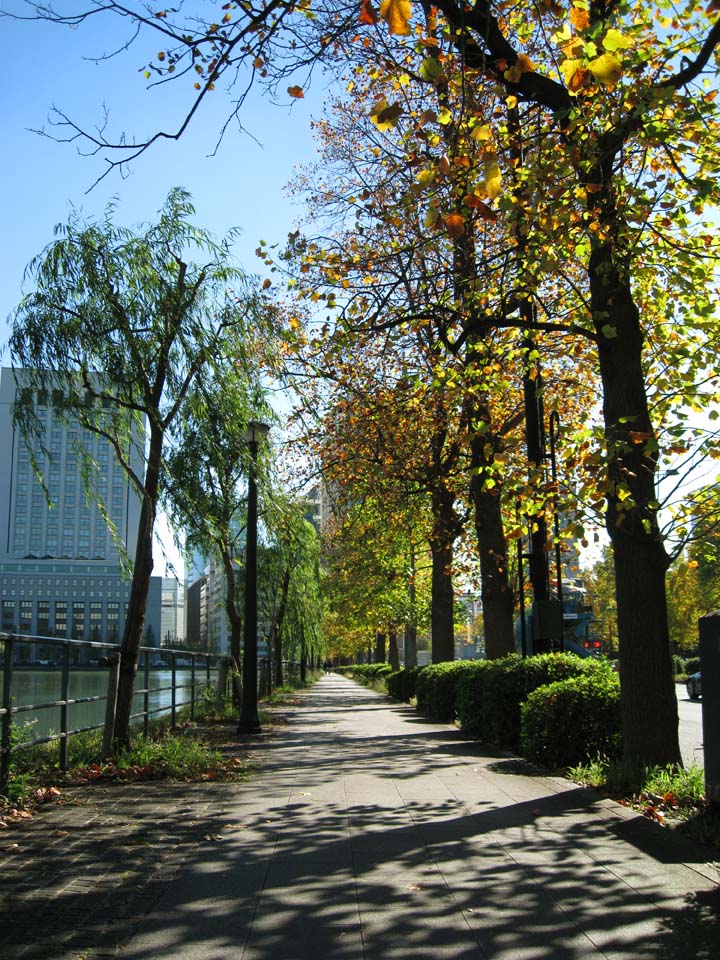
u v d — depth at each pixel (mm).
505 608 19047
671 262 9945
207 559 17500
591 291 9688
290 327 13398
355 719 21047
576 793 8297
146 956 4020
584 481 9312
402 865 5645
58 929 4367
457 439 18891
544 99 8938
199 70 7020
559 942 4227
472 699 15188
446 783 9258
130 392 11719
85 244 11227
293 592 37844
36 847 6094
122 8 6320
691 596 48406
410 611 41188
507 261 10312
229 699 22422
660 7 9203
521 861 5715
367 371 18516
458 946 4184
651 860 5699
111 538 12164
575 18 6242
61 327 10875
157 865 5625
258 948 4145
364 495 23016
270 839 6410
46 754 10086
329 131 17547
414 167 11242
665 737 8695
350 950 4121
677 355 9805
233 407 13312
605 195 9039
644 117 8562
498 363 12812
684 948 4137
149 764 10344
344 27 6996
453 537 22297
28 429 11133
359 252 12516
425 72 5934
